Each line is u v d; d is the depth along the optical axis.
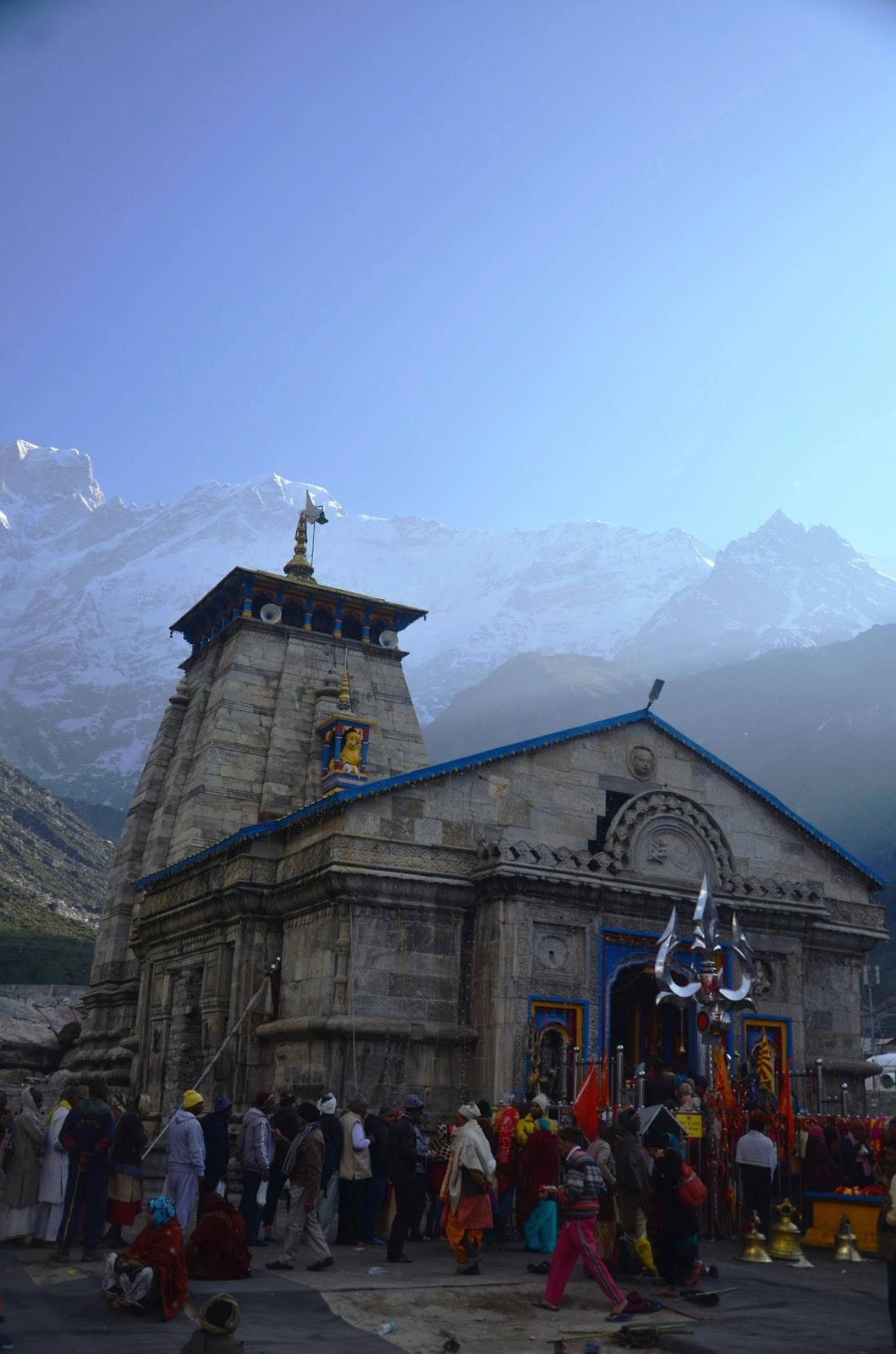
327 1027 25.19
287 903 28.67
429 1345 12.84
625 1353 12.94
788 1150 22.38
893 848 139.00
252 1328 13.02
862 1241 20.20
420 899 26.89
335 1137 19.22
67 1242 16.52
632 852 28.50
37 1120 18.64
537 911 26.95
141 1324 12.95
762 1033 29.30
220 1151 19.06
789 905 30.23
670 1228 16.08
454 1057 26.48
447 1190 17.03
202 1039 30.70
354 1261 17.48
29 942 77.62
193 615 44.53
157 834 39.09
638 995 30.70
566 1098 25.73
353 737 37.78
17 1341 11.95
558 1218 18.98
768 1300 15.63
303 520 44.88
